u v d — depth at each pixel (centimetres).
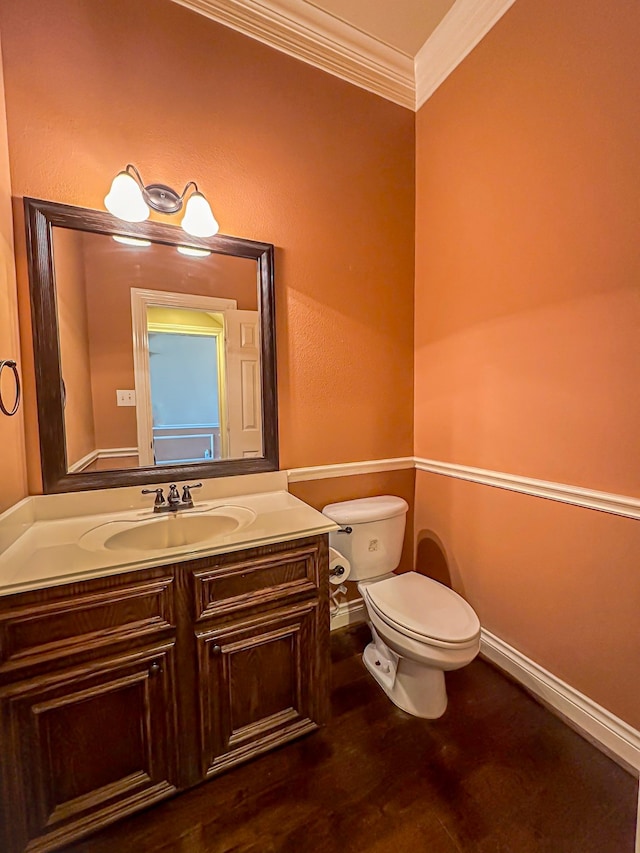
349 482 196
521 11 144
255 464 169
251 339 166
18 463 124
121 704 104
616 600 126
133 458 148
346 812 109
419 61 191
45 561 101
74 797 100
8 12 122
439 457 199
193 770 114
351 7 164
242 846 102
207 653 112
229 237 159
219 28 152
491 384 167
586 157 127
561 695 144
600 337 126
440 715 143
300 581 127
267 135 164
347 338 190
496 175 159
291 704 129
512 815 108
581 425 134
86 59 132
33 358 129
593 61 123
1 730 90
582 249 130
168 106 145
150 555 104
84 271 138
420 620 137
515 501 159
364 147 188
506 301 158
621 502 123
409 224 204
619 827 104
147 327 149
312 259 178
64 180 132
